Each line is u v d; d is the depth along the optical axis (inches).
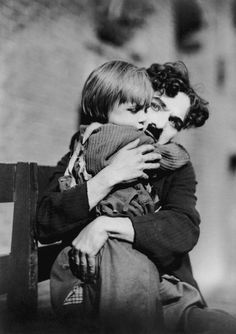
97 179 61.2
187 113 73.9
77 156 66.7
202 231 290.8
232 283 264.1
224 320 64.5
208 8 289.1
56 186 67.7
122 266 59.3
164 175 68.0
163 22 260.5
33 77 175.0
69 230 62.3
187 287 67.6
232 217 321.4
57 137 187.0
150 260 62.3
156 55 253.6
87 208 60.9
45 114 180.7
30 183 72.1
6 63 163.8
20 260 71.6
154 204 67.9
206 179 297.6
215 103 308.2
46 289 151.6
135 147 63.2
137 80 64.8
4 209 162.2
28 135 173.0
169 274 68.2
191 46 291.7
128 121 65.4
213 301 179.0
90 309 60.8
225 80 318.0
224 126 320.8
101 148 62.9
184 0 270.5
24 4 169.6
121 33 221.5
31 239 71.3
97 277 60.4
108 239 61.0
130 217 61.9
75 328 61.6
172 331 64.8
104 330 58.9
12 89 166.4
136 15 229.0
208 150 301.0
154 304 60.2
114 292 58.4
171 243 62.4
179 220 64.0
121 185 63.6
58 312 62.7
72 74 194.1
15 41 167.0
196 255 283.9
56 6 184.4
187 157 67.9
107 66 65.9
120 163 61.5
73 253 61.2
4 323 67.1
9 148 165.2
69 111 193.3
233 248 312.8
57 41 185.9
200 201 293.0
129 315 58.3
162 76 72.5
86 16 200.5
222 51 313.0
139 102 64.9
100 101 65.2
